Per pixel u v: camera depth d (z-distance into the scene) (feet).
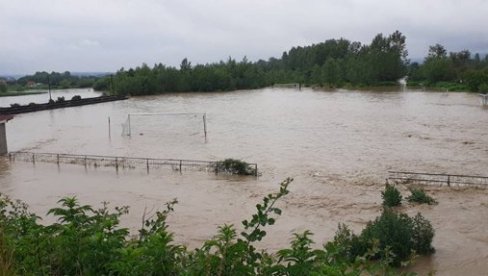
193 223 66.28
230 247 14.80
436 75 392.68
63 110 273.13
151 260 14.21
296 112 230.89
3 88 516.73
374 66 419.95
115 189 89.45
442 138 142.31
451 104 248.73
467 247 53.98
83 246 15.42
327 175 97.55
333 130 167.12
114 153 132.36
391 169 102.22
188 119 211.41
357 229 62.03
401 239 48.01
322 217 68.18
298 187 87.71
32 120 225.56
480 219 65.26
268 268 14.65
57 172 106.63
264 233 15.35
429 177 93.30
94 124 204.54
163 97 369.30
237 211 72.23
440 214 68.08
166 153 130.21
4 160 121.49
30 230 17.38
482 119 184.14
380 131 160.97
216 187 89.40
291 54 640.99
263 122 196.03
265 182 92.94
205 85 431.43
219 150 133.18
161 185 92.17
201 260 14.47
